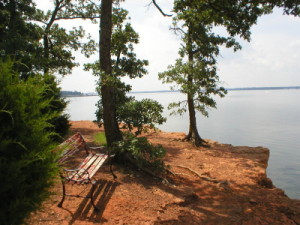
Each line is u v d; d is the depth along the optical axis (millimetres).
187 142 14828
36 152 2420
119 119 8398
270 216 5602
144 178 7297
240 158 11586
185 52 14148
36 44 14312
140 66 9422
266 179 8586
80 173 5328
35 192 2426
